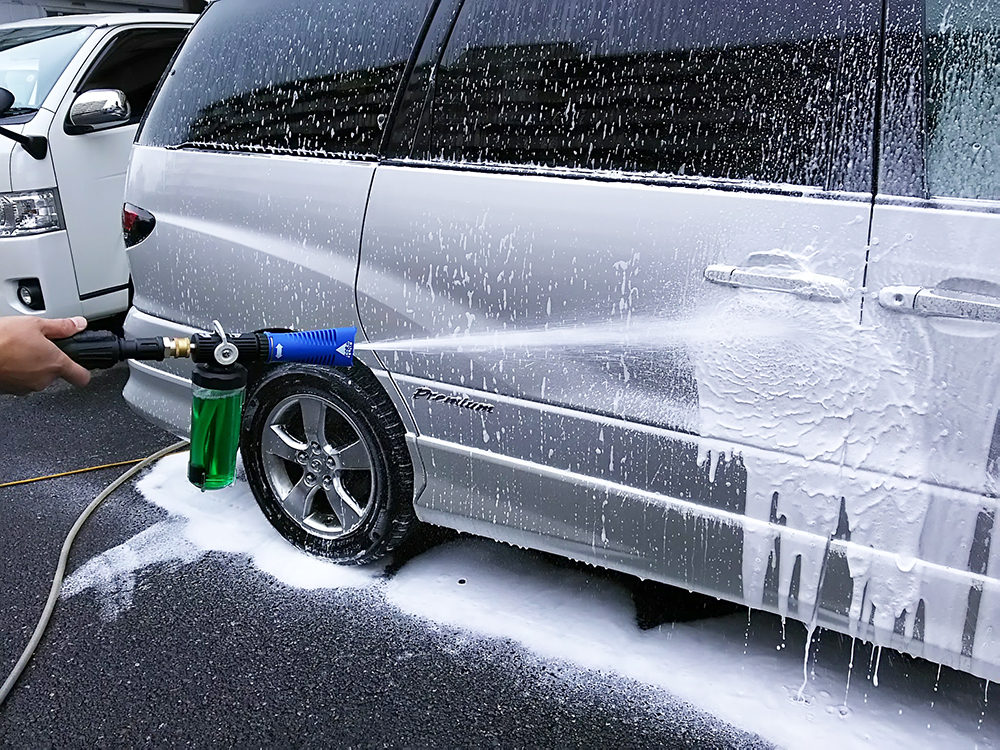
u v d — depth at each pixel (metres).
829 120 1.70
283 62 2.50
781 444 1.79
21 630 2.49
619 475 2.02
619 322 1.94
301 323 2.48
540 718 2.11
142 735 2.09
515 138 2.08
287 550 2.86
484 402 2.19
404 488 2.50
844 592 1.79
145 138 2.89
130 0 10.59
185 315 2.79
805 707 2.09
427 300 2.22
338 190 2.35
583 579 2.68
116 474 3.52
